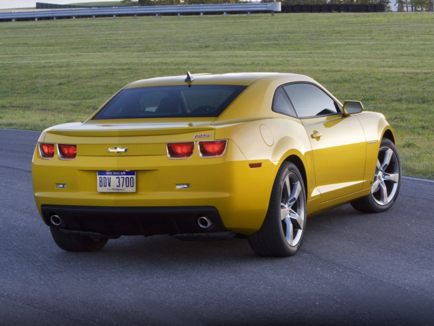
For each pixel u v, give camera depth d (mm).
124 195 8211
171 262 8664
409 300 7020
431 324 6293
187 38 72250
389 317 6492
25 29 92250
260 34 72625
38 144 8797
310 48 58875
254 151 8234
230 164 8039
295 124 9180
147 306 6953
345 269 8180
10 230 10570
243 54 56062
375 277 7844
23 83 47844
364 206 11070
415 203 11898
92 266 8562
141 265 8562
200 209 8039
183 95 9117
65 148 8523
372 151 10625
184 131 8125
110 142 8281
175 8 104312
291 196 8852
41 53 65875
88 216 8406
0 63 58875
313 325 6309
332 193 9750
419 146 20062
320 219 10867
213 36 72875
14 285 7789
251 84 9164
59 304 7066
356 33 69062
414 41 60188
